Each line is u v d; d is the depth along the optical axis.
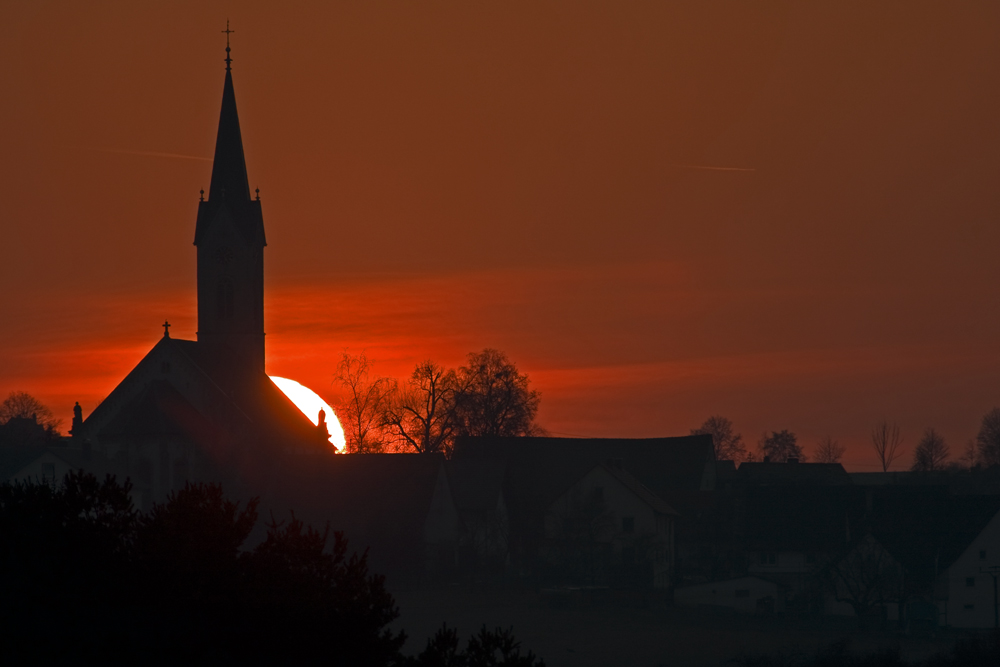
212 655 90.19
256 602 93.94
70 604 90.06
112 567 94.56
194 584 94.88
